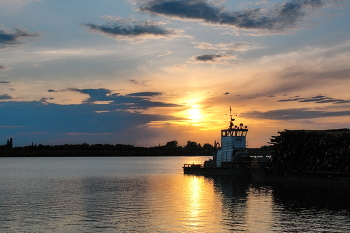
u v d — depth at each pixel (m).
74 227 41.22
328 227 39.00
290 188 67.50
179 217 45.00
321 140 66.69
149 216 45.91
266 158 83.06
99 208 51.97
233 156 92.69
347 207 48.44
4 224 43.16
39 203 57.75
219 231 38.41
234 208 49.81
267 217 43.88
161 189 73.69
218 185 77.19
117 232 38.78
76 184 90.50
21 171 158.75
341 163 61.91
